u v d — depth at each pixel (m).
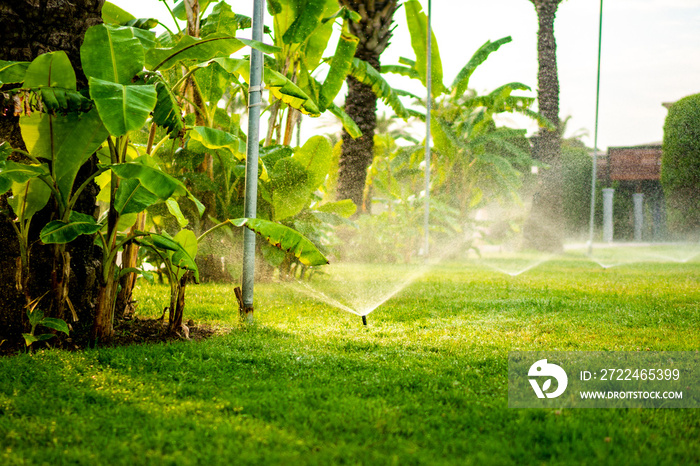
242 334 5.99
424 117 20.23
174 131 4.89
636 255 24.06
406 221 18.83
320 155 10.21
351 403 3.77
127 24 6.24
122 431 3.31
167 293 8.87
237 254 10.48
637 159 37.38
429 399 3.95
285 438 3.18
